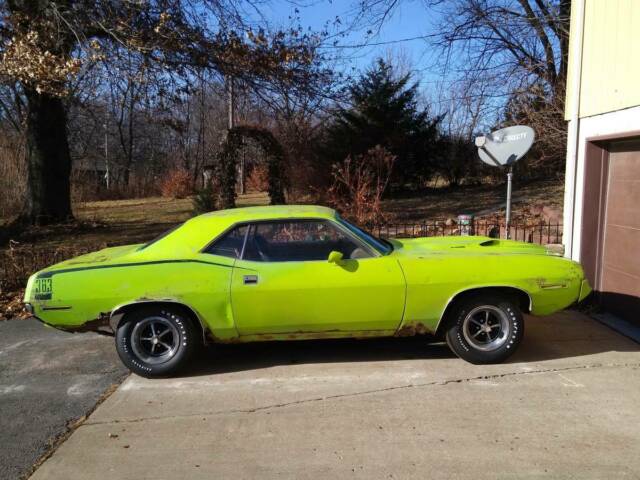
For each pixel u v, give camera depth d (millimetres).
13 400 4371
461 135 22781
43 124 14633
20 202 17000
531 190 18297
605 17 5871
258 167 29516
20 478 3223
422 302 4598
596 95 6066
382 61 20969
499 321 4723
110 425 3861
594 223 6344
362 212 11742
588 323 5898
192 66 12188
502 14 15539
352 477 3090
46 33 11023
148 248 4793
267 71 12648
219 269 4598
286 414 3922
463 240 5344
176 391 4430
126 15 11000
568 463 3154
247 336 4711
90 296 4539
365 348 5289
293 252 4742
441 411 3873
